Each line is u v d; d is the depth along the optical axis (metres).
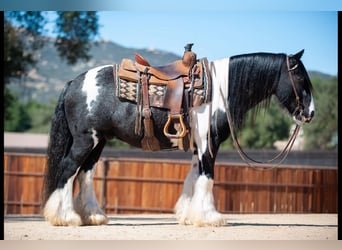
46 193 7.54
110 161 14.12
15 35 18.67
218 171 14.12
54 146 7.59
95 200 7.80
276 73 7.63
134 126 7.36
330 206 14.41
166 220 9.73
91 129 7.41
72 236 6.86
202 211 7.37
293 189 14.34
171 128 7.38
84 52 19.75
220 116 7.45
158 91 7.36
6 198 14.25
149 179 14.07
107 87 7.41
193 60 7.55
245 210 14.15
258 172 14.23
